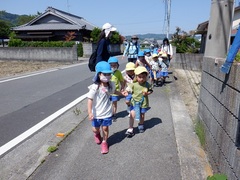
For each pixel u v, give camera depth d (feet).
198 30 52.54
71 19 104.27
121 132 12.73
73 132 12.76
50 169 9.23
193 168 9.16
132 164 9.52
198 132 11.93
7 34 152.87
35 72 37.68
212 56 11.49
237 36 7.09
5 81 28.86
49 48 61.62
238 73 6.64
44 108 17.37
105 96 10.23
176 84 27.14
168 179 8.55
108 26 14.89
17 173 9.00
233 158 6.79
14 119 15.01
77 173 8.95
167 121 14.38
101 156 10.16
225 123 7.64
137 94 11.89
